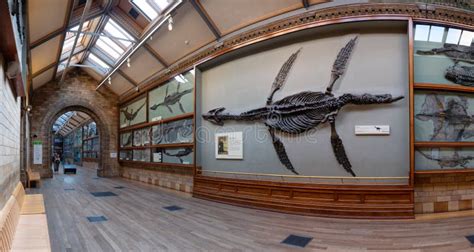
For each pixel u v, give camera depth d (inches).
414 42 225.8
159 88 434.3
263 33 257.9
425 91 225.0
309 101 237.1
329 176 229.3
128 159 557.3
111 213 240.8
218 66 317.1
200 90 337.4
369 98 216.5
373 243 159.2
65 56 462.6
